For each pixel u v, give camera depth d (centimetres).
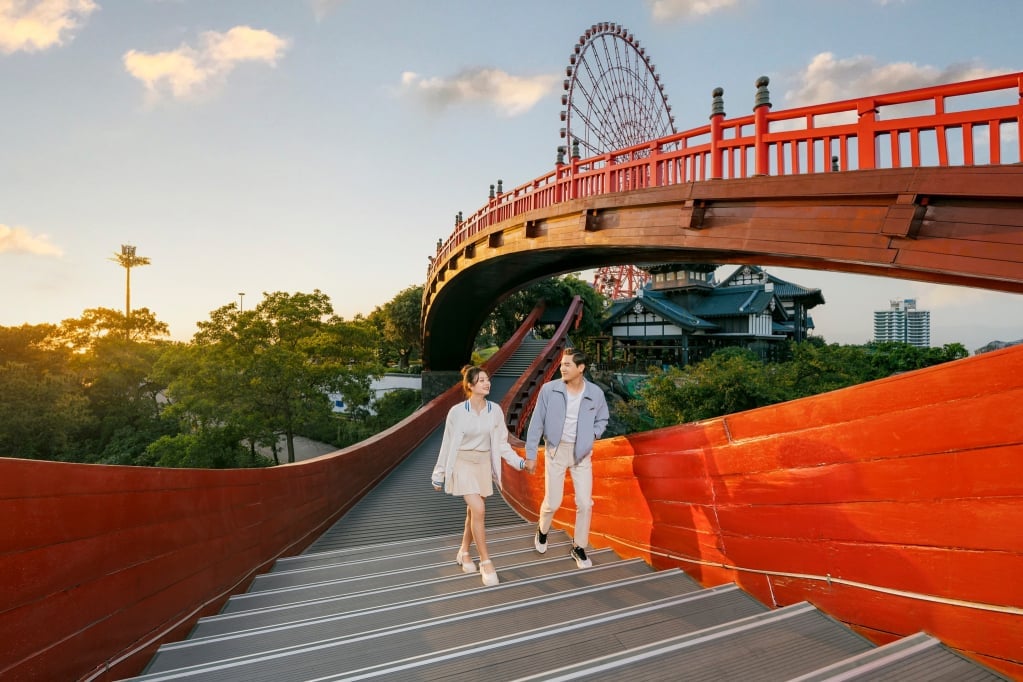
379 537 721
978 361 162
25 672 171
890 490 189
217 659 249
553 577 322
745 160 737
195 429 2067
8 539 168
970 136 500
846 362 1842
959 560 166
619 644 210
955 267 513
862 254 595
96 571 213
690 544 304
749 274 4519
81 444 2564
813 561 221
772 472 243
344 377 2192
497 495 986
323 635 263
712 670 175
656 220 913
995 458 156
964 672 158
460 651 200
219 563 347
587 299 3756
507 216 1525
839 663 160
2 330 2672
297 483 585
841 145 607
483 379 359
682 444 310
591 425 355
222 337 2014
